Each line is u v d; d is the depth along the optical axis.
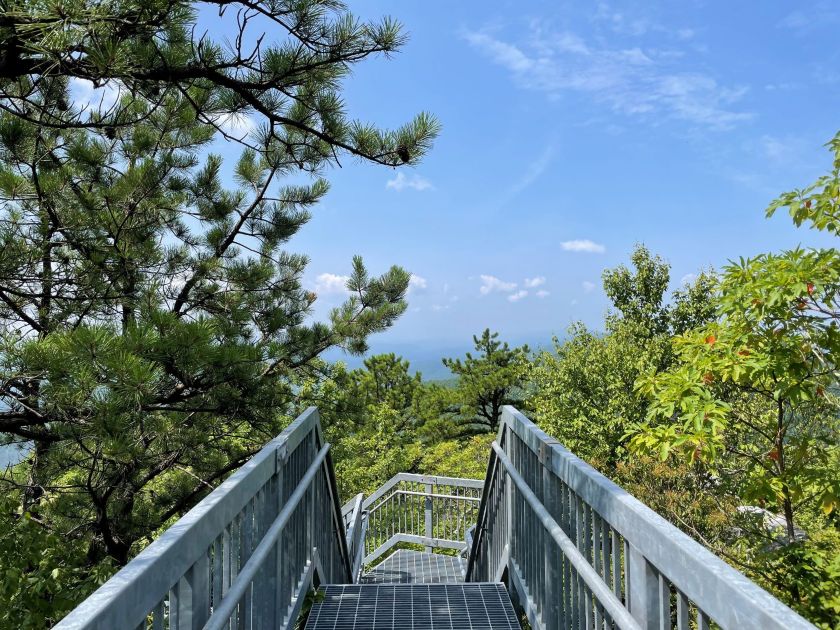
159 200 7.36
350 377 9.80
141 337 4.59
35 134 5.58
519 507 3.65
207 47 4.03
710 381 4.70
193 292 7.84
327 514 4.82
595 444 16.33
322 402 9.30
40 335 5.57
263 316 8.40
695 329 5.03
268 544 2.32
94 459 5.38
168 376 5.37
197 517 1.52
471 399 32.88
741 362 4.38
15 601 3.89
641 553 1.49
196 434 6.88
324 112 4.77
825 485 4.53
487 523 5.22
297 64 4.28
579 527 2.26
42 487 6.19
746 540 5.44
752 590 0.98
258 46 3.90
